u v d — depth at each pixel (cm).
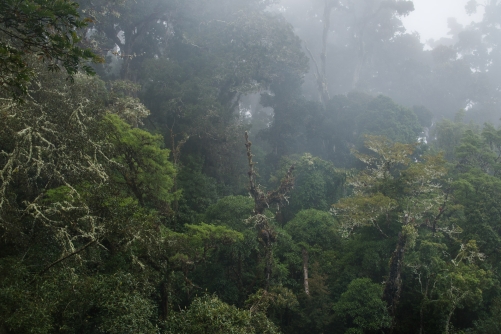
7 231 1527
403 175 2541
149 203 2378
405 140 3988
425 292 2297
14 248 1647
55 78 2133
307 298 2536
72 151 1802
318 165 3900
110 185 1836
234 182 3931
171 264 1962
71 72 1098
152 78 3972
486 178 2750
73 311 1452
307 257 2900
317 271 2703
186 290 2230
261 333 1817
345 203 2622
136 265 1783
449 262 2500
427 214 2648
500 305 2159
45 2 1011
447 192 2731
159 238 1856
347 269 2652
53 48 1059
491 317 2155
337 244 3086
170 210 2361
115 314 1434
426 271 2380
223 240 2258
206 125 3769
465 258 2342
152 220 1850
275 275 2548
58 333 1437
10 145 1700
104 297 1476
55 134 1792
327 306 2481
